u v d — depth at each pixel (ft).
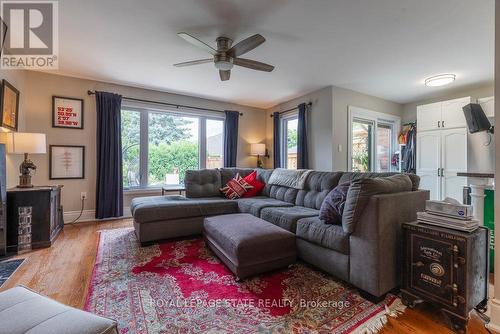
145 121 14.57
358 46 9.16
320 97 14.30
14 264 7.45
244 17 7.39
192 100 15.93
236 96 15.88
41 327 2.65
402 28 7.93
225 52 8.13
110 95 12.91
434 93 15.03
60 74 12.09
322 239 6.48
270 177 12.78
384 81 12.91
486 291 5.18
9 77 9.77
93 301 5.45
